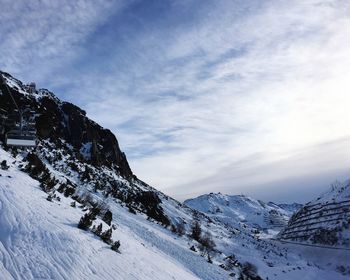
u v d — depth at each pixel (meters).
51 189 23.83
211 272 35.53
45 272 10.92
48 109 66.50
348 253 142.12
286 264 90.75
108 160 81.00
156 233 43.75
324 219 188.00
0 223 13.21
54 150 55.16
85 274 12.10
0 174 20.33
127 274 14.35
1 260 10.64
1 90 54.47
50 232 14.23
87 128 75.81
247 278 45.47
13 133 29.17
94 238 17.03
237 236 106.62
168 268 22.12
